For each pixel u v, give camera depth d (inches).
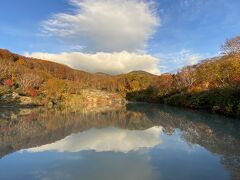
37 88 3120.1
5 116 1504.7
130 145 711.7
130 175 463.5
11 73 3211.1
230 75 1857.8
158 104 3125.0
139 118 1476.4
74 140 785.6
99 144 726.5
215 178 440.8
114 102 3442.4
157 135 876.0
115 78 5753.0
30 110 1952.5
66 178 449.4
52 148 674.8
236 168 492.7
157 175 460.8
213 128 994.1
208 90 1909.4
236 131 914.7
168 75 3801.7
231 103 1360.7
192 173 468.1
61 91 3065.9
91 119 1405.0
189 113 1697.8
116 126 1122.0
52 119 1373.0
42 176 460.4
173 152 623.8
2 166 520.4
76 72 7037.4
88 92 3523.6
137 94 4330.7
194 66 2989.7
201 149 649.6
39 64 6018.7
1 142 750.5
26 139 799.1
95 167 509.4
